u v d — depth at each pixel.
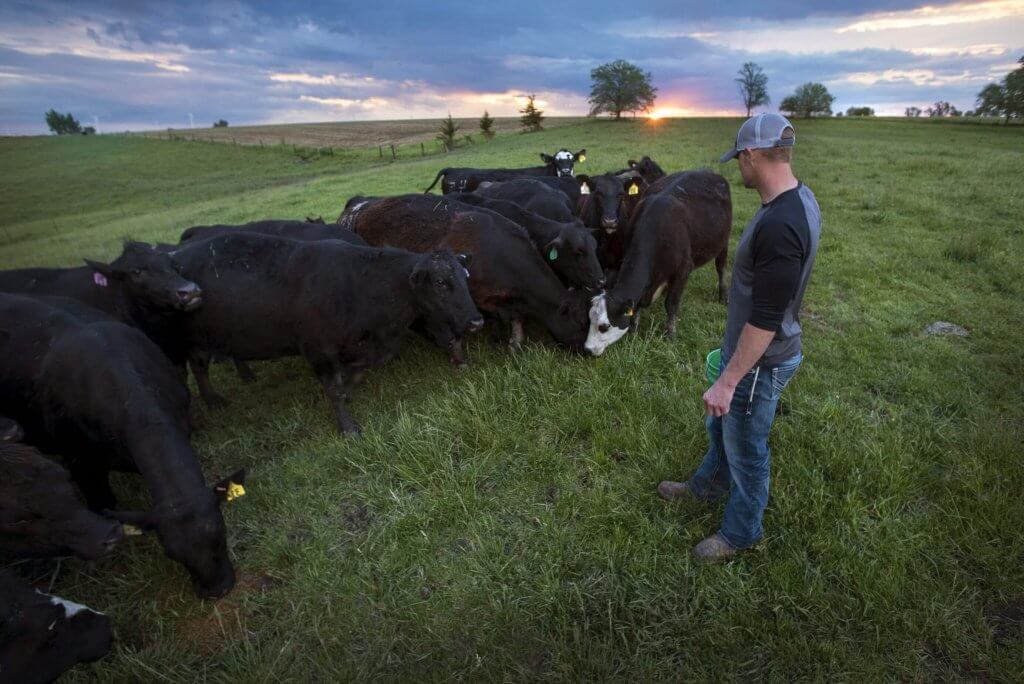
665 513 3.81
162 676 3.08
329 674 3.03
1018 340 5.87
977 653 2.88
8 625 2.83
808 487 3.86
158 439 3.60
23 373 4.03
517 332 6.47
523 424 4.75
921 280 7.51
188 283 5.00
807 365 5.54
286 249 5.29
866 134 38.53
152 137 76.06
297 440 5.16
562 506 3.96
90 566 3.84
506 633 3.15
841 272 7.89
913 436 4.39
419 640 3.16
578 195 9.99
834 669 2.88
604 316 5.70
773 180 2.65
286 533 4.00
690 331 6.50
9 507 3.21
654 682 2.88
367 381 5.98
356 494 4.25
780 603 3.18
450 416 4.82
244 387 6.28
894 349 5.79
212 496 3.45
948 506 3.72
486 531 3.79
